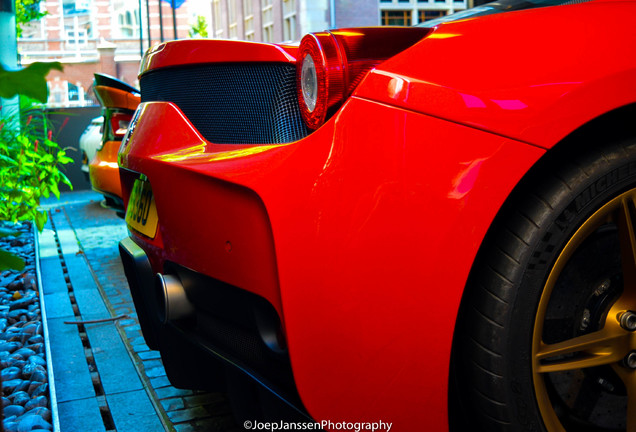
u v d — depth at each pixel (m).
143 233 2.23
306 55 1.63
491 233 1.63
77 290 4.52
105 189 5.38
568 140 1.63
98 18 57.44
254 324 1.74
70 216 8.02
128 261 2.40
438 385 1.57
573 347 1.67
